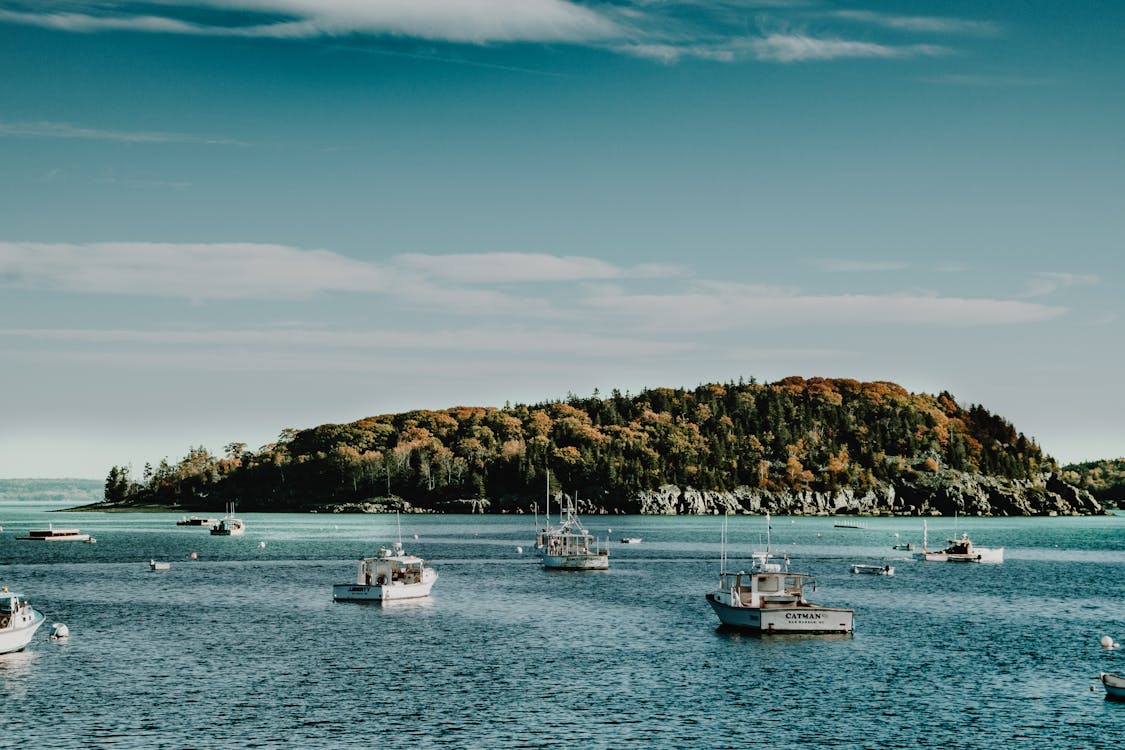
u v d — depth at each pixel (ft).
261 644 308.81
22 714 225.76
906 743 208.33
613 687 252.42
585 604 405.18
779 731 215.72
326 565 604.08
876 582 520.83
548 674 266.36
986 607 408.26
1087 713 231.09
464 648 302.45
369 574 424.46
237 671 269.23
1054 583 515.09
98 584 490.08
